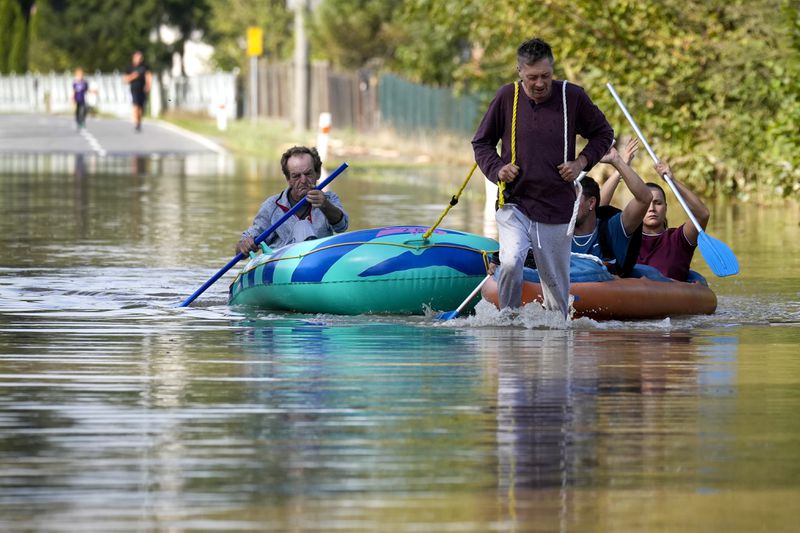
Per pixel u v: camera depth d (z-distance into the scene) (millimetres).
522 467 17625
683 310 30688
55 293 34844
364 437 19125
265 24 176250
